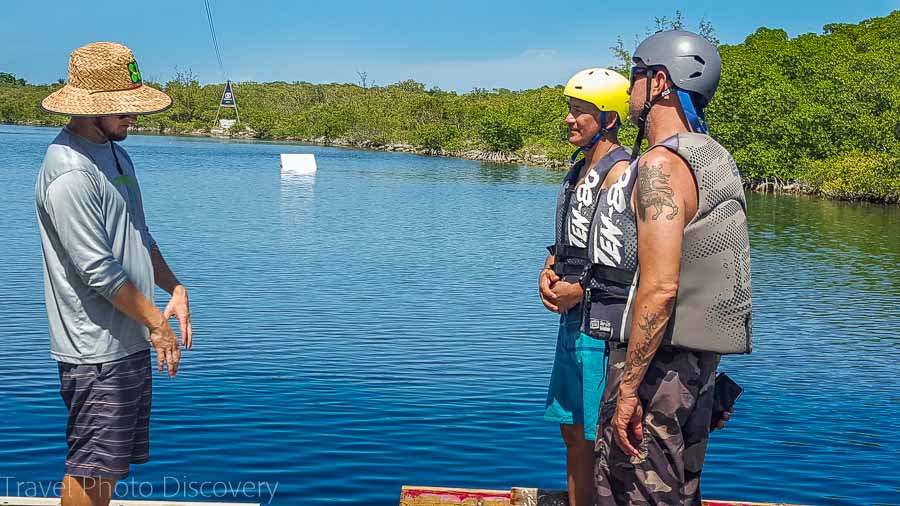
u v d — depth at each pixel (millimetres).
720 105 66125
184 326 4133
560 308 4008
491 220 35719
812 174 59031
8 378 10367
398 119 132000
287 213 35750
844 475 8312
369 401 9953
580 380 3963
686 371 3301
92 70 3768
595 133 3994
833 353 13891
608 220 3498
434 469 7906
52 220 3660
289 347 12594
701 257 3229
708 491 7879
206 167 66312
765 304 19016
